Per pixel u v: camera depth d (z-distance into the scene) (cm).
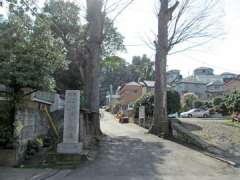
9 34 1103
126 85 6500
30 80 1050
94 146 1566
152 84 6091
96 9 2209
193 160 1227
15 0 1239
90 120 1905
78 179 928
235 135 1739
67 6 3331
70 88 3372
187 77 7250
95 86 2188
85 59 2411
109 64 3922
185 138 1738
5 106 1098
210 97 6191
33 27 1134
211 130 1903
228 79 6156
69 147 1173
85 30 2714
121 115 4291
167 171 1040
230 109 2433
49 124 1589
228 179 941
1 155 1080
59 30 3122
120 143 1711
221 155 1305
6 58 1062
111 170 1051
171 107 2836
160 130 2203
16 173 973
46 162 1139
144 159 1241
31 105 1327
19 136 1126
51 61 1128
